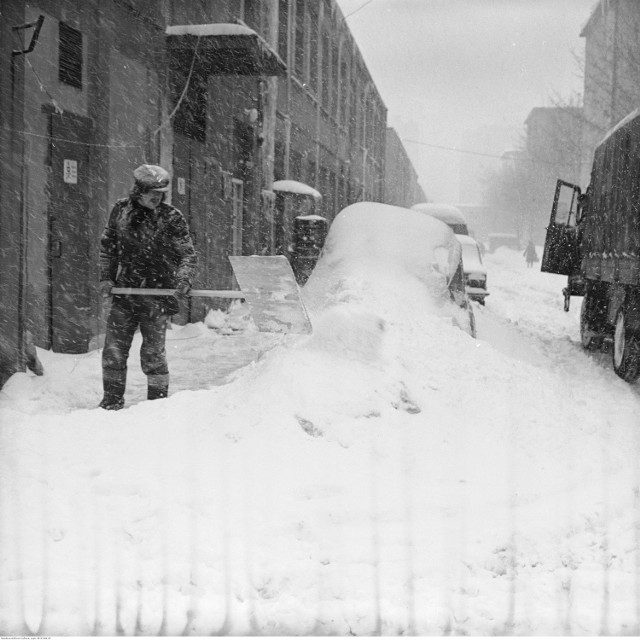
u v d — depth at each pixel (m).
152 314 7.03
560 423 6.20
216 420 5.41
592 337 12.56
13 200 8.28
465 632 3.23
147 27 12.73
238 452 5.01
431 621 3.26
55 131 10.16
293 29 23.84
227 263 16.84
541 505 4.59
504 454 5.47
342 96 36.25
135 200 6.96
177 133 14.10
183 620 3.23
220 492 4.45
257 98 18.77
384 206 9.93
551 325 16.59
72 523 4.06
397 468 5.06
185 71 14.37
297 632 3.20
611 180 11.50
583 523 4.34
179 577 3.57
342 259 9.03
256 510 4.26
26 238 9.19
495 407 6.23
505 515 4.40
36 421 5.39
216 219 16.23
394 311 7.45
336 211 34.56
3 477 4.50
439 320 7.53
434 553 3.89
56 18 10.08
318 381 5.69
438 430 5.62
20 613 3.25
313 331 6.30
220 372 9.67
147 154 12.93
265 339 12.51
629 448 5.90
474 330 8.80
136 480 4.50
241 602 3.40
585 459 5.51
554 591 3.62
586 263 13.13
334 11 31.09
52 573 3.59
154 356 7.07
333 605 3.37
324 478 4.77
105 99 11.21
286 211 22.11
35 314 9.98
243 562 3.71
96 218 10.96
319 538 4.04
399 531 4.16
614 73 38.00
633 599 3.53
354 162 40.31
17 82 8.51
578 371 10.34
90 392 8.02
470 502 4.59
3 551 3.77
